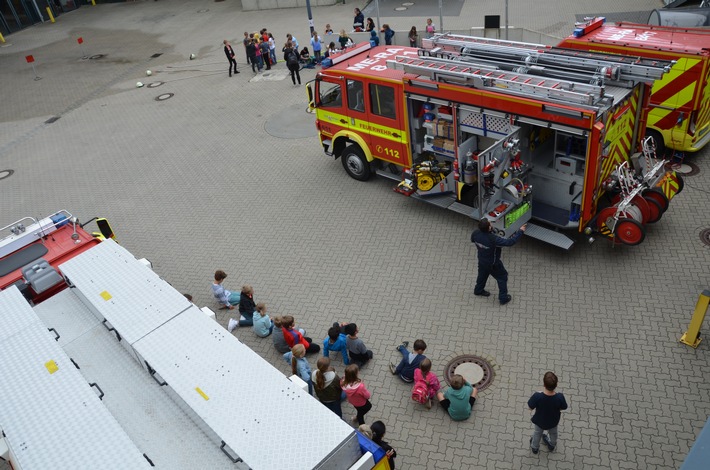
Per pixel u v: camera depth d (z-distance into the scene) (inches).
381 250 460.1
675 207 453.7
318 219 514.0
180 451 209.8
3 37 1343.5
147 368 243.9
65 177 668.7
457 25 953.5
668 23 612.7
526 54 436.5
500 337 365.4
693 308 363.9
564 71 407.8
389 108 483.5
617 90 393.1
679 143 486.9
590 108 361.4
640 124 418.0
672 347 341.1
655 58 461.7
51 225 376.8
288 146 660.1
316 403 211.2
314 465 187.2
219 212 550.9
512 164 407.2
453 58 463.5
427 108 457.7
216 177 617.3
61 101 924.0
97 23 1391.5
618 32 504.1
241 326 406.0
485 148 447.2
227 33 1146.0
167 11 1400.1
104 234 409.7
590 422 306.5
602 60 403.5
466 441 306.8
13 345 255.3
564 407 268.8
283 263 465.4
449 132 453.7
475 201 465.1
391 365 352.5
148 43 1171.3
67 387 230.4
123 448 202.1
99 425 211.8
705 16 597.9
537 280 404.2
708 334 345.1
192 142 709.3
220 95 845.2
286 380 221.6
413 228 479.8
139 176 644.7
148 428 220.2
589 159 376.2
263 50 892.0
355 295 418.6
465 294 403.2
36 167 706.2
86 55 1151.6
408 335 377.4
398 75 473.1
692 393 313.6
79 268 299.1
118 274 291.6
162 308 265.4
